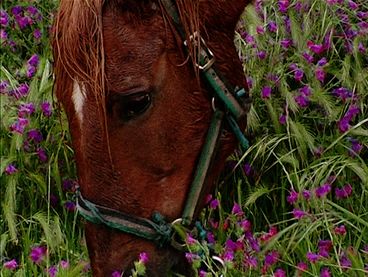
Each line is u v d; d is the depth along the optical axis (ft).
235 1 17.54
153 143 16.88
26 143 22.71
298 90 22.25
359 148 21.47
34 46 24.88
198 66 17.04
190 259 16.76
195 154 17.38
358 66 22.34
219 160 17.95
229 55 17.72
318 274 17.94
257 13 23.53
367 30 22.91
